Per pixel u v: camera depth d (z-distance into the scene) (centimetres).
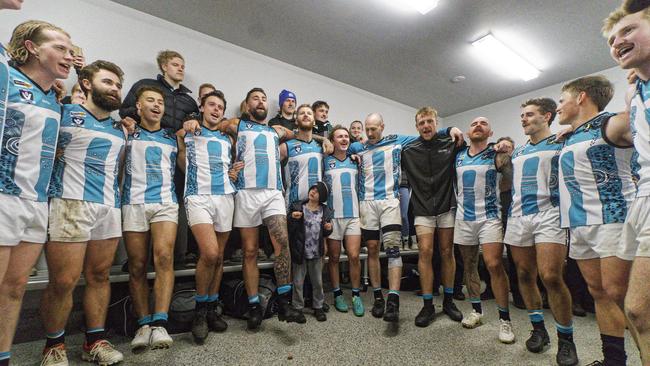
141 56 282
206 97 211
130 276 175
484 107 530
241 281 237
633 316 86
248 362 153
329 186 259
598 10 284
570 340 158
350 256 247
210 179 199
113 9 271
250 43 338
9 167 113
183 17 293
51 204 138
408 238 371
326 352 166
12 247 115
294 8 282
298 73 390
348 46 345
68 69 130
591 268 137
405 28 313
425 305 219
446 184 225
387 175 244
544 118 177
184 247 271
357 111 453
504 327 188
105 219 154
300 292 242
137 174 179
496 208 203
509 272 278
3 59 92
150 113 186
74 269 141
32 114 121
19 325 191
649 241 87
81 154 148
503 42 340
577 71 402
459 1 275
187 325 196
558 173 158
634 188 124
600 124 133
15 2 91
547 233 162
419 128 235
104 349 149
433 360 158
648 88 94
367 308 256
